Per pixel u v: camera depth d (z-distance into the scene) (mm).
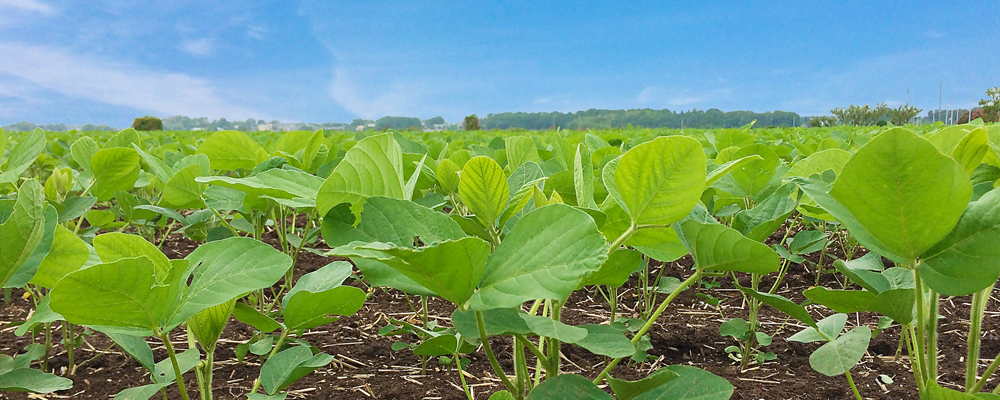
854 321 3020
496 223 1345
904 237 1036
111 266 933
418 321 3047
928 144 926
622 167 1043
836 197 1039
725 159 2406
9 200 1296
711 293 3561
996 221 1002
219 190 2246
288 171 1463
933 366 1197
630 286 3678
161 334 1118
